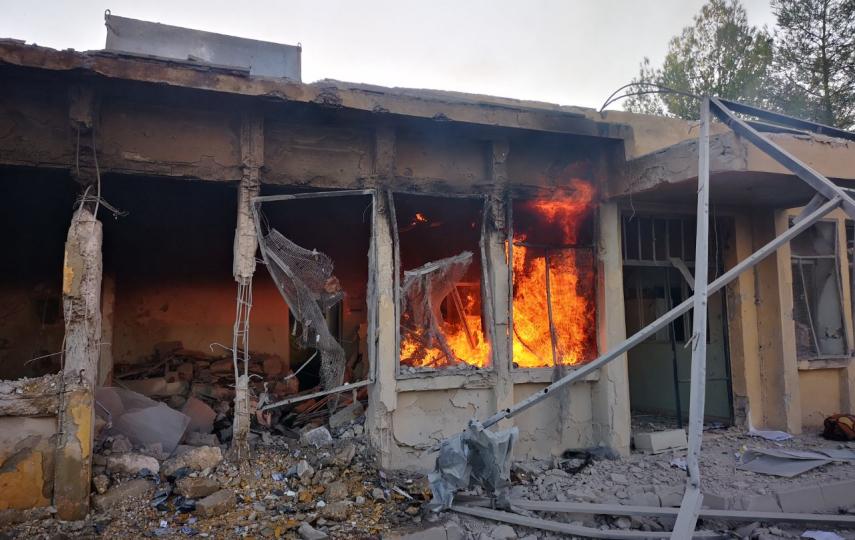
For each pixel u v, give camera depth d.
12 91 5.36
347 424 7.11
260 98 5.75
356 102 6.02
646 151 8.25
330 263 6.57
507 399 6.83
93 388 5.16
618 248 7.62
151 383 8.20
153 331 9.04
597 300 7.54
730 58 15.31
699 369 3.85
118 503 5.03
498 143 7.02
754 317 8.62
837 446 7.60
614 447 7.19
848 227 9.66
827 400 9.03
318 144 6.43
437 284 6.87
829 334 9.13
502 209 7.07
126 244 8.95
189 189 7.05
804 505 5.85
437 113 6.33
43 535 4.51
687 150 6.43
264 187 6.56
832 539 5.09
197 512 4.93
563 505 5.50
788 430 8.25
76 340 5.07
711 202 8.10
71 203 7.49
